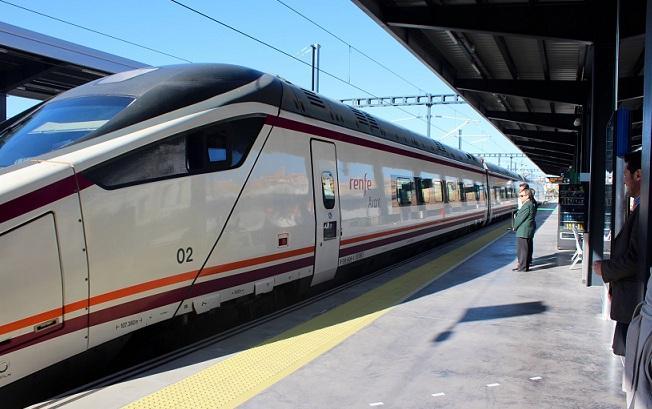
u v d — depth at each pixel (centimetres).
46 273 380
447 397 391
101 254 417
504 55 1154
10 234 362
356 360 466
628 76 1232
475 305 679
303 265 696
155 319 475
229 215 552
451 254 1216
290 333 551
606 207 693
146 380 421
